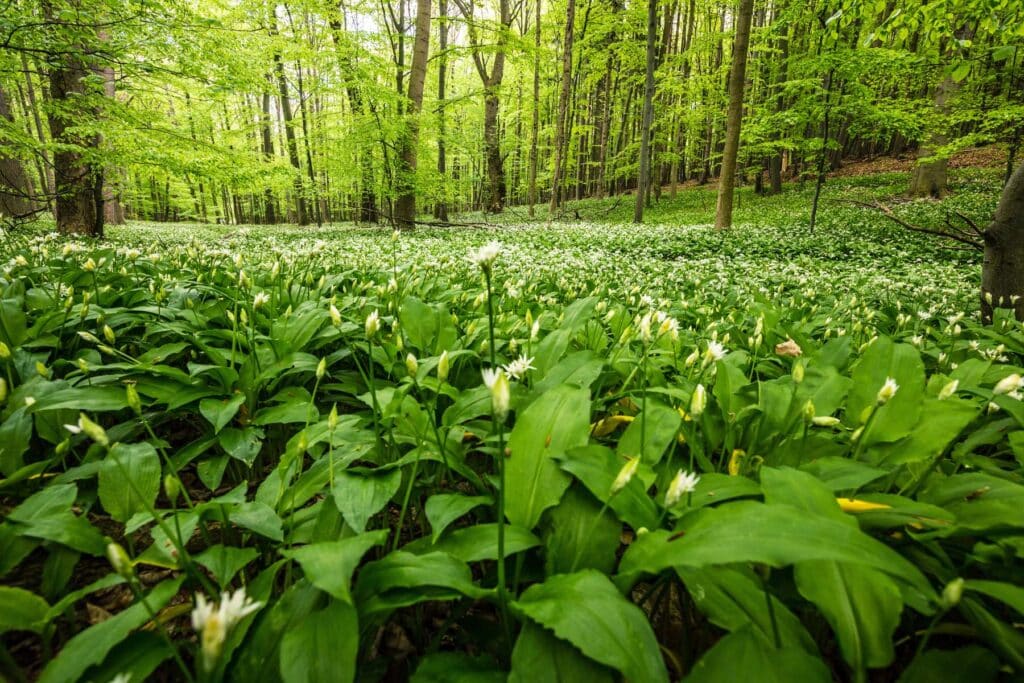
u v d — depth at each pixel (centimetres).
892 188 2130
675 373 278
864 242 1220
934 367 327
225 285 430
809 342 341
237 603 85
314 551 116
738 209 2209
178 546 127
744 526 107
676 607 166
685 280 730
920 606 118
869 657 107
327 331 290
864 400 194
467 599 140
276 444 250
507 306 435
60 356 274
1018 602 94
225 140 1825
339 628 109
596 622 104
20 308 276
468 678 113
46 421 211
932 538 140
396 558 128
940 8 561
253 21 1308
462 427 209
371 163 1645
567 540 143
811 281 726
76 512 193
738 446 210
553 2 2561
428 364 220
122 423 226
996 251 414
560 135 1878
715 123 2484
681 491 122
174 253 607
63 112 880
